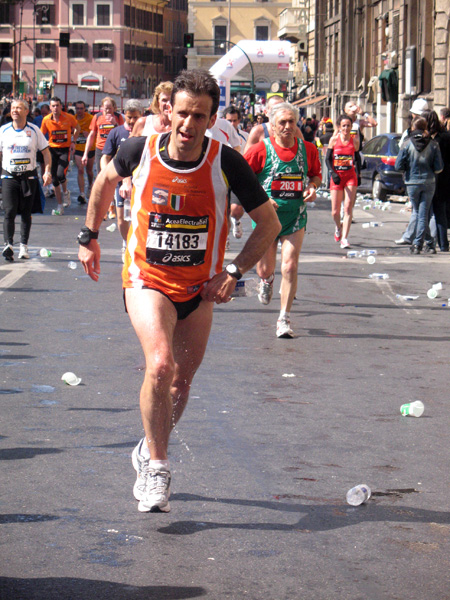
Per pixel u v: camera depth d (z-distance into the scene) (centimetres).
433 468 696
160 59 15588
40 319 1239
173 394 626
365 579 514
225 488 648
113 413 820
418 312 1347
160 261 593
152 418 589
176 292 595
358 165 2070
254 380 950
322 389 920
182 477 667
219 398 880
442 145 2006
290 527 583
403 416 832
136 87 14650
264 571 521
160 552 542
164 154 588
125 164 596
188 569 521
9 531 568
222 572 518
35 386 908
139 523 584
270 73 11975
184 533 570
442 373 995
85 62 14038
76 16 14000
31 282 1522
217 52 13925
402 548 555
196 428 784
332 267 1772
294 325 1238
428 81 4372
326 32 7388
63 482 651
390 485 660
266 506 616
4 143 1711
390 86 4856
